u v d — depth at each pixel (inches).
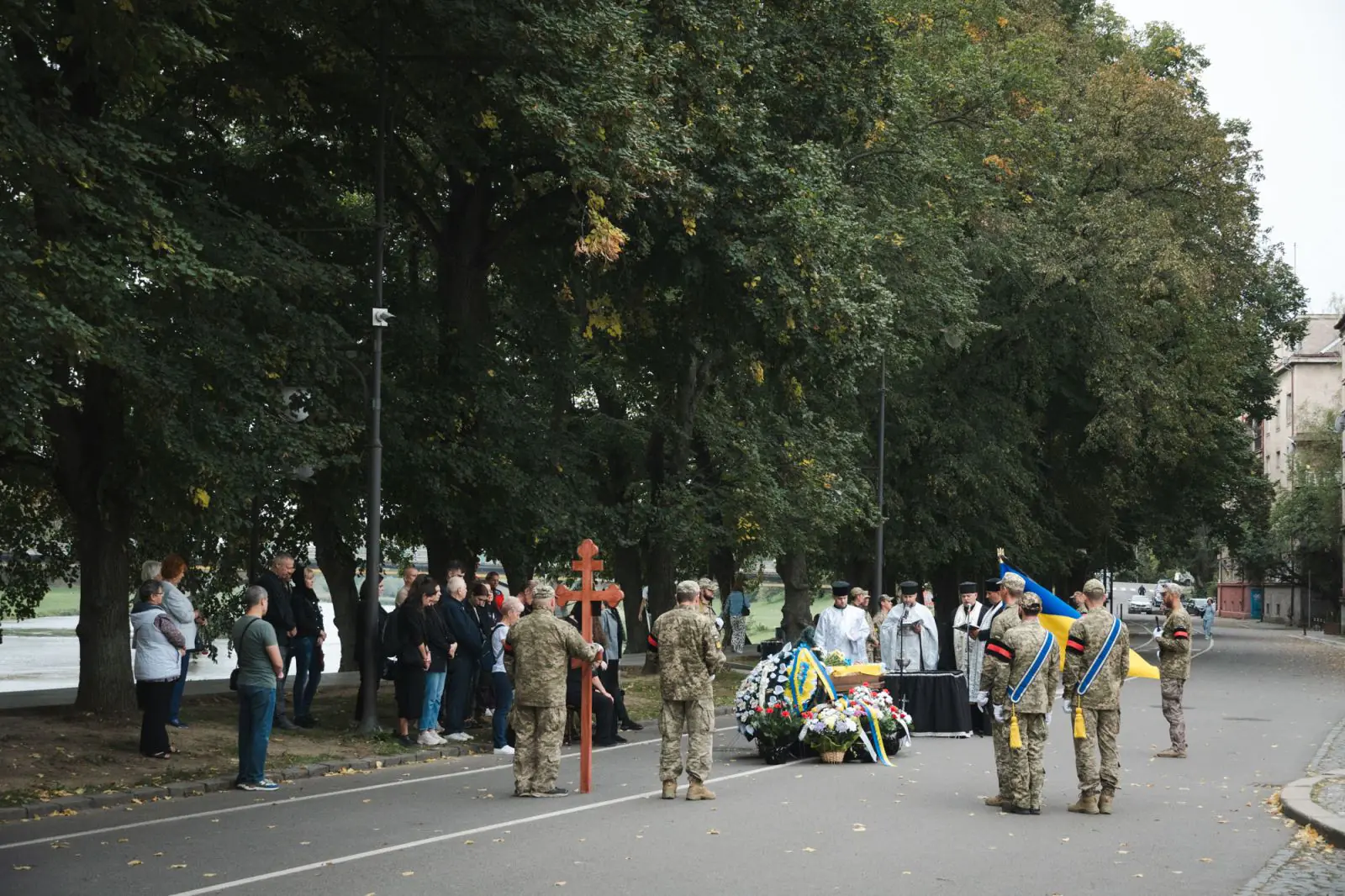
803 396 1222.9
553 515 986.7
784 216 932.6
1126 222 1674.5
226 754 697.0
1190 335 1781.5
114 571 812.6
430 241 1074.1
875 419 1622.8
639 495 1213.1
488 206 994.7
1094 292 1646.2
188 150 855.7
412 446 919.7
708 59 899.4
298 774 660.7
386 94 845.8
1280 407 4623.5
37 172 595.2
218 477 732.0
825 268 971.9
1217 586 5482.3
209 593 1145.4
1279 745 832.9
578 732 836.0
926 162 1355.8
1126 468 1904.5
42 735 710.5
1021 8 1817.2
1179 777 677.9
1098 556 2132.1
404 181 1000.2
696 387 1317.7
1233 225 1768.0
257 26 830.5
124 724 776.9
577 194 866.1
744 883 409.1
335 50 879.1
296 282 767.1
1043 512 1892.2
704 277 956.0
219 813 546.6
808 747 751.7
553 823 520.7
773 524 1273.4
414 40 860.0
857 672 778.8
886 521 1573.6
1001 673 560.4
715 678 1342.3
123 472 795.4
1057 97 1685.5
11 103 569.0
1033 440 1759.4
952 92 1476.4
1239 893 401.7
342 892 393.1
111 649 810.2
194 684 1016.9
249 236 753.6
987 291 1656.0
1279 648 2394.2
